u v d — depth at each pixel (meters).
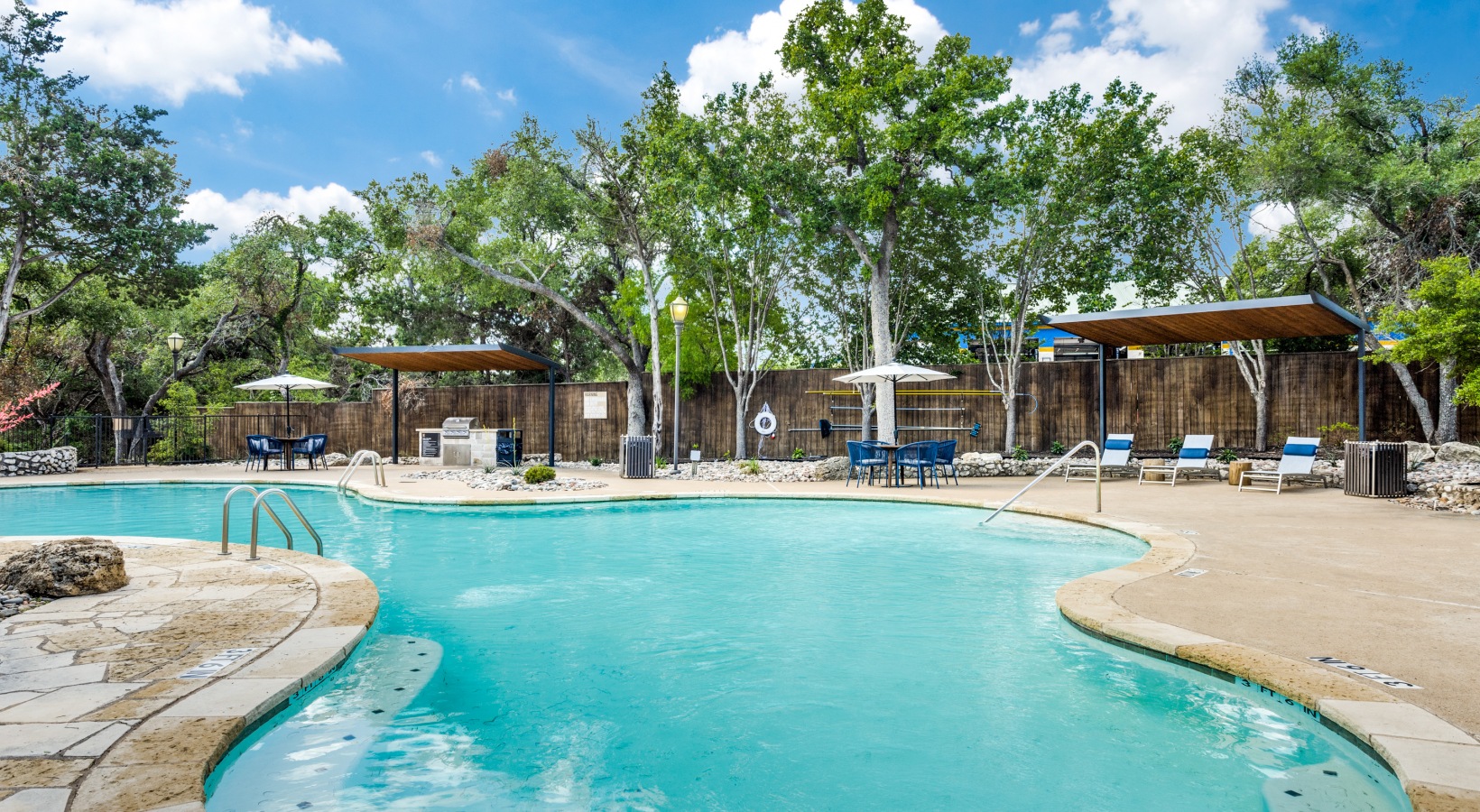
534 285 21.27
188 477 16.12
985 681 4.01
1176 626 4.27
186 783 2.37
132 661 3.63
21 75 21.53
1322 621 4.39
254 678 3.40
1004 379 18.52
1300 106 16.94
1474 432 14.80
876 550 7.97
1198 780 2.87
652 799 2.77
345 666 4.01
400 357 20.50
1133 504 10.62
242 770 2.91
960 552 7.83
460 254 21.03
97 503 13.02
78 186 21.14
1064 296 21.22
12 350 22.03
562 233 22.34
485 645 4.73
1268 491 12.53
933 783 2.88
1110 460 14.79
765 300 20.61
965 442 18.98
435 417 23.30
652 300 19.31
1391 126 16.77
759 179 17.28
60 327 25.12
